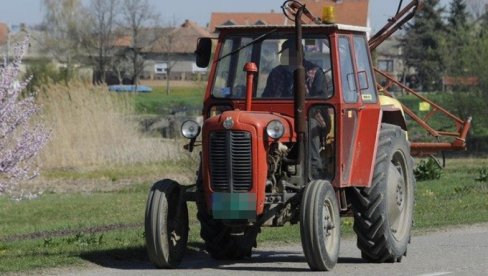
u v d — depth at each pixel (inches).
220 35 1102.4
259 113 1038.4
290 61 1072.2
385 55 6688.0
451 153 4340.6
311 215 1003.3
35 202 2309.3
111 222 1765.5
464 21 5787.4
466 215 1614.2
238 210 1009.5
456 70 4694.9
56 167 2955.2
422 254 1179.9
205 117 1098.7
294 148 1040.8
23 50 1679.4
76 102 2967.5
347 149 1070.4
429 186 2411.4
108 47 7509.8
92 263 1090.1
